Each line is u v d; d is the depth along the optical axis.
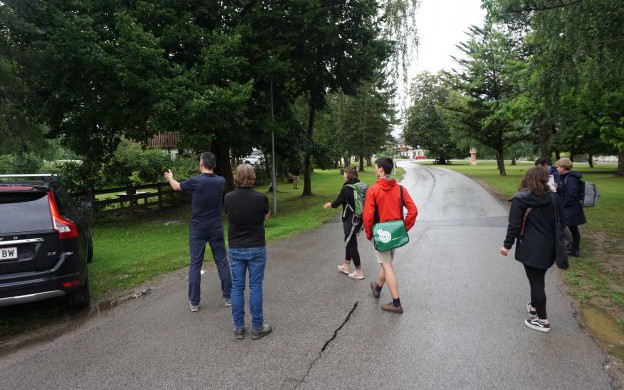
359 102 39.47
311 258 7.47
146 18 11.62
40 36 10.62
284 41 14.22
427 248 7.96
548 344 3.88
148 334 4.28
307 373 3.44
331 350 3.83
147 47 10.30
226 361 3.66
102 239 10.16
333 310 4.82
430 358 3.64
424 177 29.69
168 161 21.58
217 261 5.04
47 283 4.53
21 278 4.41
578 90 10.41
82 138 13.09
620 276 5.91
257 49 12.71
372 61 17.20
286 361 3.64
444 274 6.21
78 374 3.50
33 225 4.54
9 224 4.44
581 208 6.97
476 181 25.30
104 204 13.75
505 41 21.44
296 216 13.65
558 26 8.75
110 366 3.62
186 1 12.39
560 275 6.00
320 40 14.55
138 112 11.09
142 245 9.30
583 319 4.46
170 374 3.46
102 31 11.04
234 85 11.05
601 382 3.23
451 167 47.84
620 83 10.57
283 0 13.57
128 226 12.49
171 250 8.61
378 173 4.80
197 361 3.67
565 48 8.95
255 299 4.09
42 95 12.19
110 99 11.08
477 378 3.31
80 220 5.93
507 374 3.36
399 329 4.26
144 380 3.38
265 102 14.48
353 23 16.61
